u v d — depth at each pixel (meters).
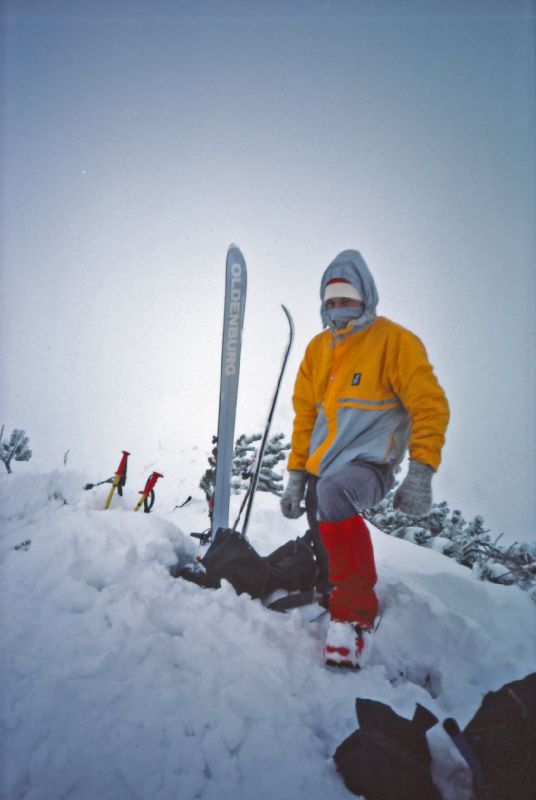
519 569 3.24
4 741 1.32
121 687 1.52
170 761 1.30
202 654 1.72
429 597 2.38
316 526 2.44
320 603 2.35
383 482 2.12
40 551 2.32
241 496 4.86
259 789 1.26
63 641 1.74
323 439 2.34
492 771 1.17
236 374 2.75
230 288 2.75
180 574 2.46
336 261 2.28
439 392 2.02
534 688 1.25
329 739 1.50
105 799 1.19
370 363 2.16
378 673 1.83
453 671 1.91
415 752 1.26
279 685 1.67
